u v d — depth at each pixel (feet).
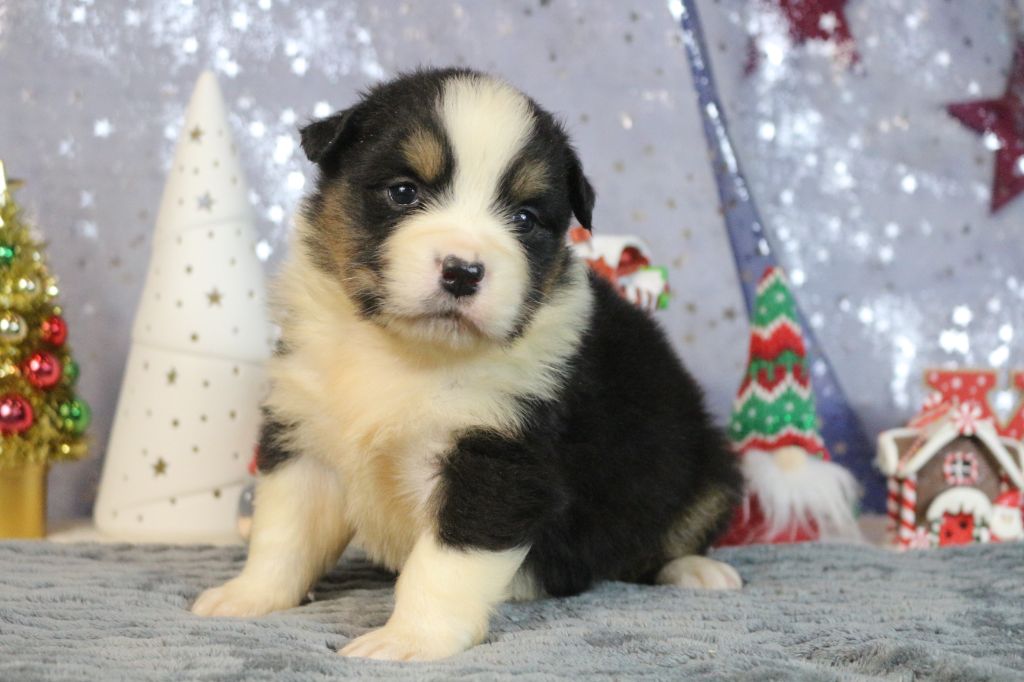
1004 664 1.88
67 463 2.93
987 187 3.40
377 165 2.02
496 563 1.98
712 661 1.85
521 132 2.05
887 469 2.71
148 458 2.69
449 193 2.01
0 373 2.55
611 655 1.88
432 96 2.07
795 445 2.70
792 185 3.32
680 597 2.22
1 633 1.92
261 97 3.05
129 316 3.02
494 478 1.99
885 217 3.38
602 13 3.18
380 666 1.82
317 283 2.09
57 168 2.98
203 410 2.68
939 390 2.82
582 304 2.18
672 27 3.21
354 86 3.09
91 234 3.00
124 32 3.00
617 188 3.20
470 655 1.89
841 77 3.34
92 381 3.01
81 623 1.97
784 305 2.76
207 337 2.68
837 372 3.36
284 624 1.99
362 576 2.35
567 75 3.17
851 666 1.87
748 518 2.71
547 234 2.09
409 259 1.94
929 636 1.99
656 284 2.80
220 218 2.72
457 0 3.13
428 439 2.04
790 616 2.09
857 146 3.36
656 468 2.28
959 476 2.69
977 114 3.39
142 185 3.02
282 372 2.13
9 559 2.33
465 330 1.95
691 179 3.24
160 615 2.02
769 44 3.28
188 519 2.68
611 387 2.22
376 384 2.05
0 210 2.57
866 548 2.58
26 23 2.95
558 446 2.10
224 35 3.04
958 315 3.41
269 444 2.15
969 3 3.39
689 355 3.24
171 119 3.02
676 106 3.22
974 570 2.40
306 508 2.14
